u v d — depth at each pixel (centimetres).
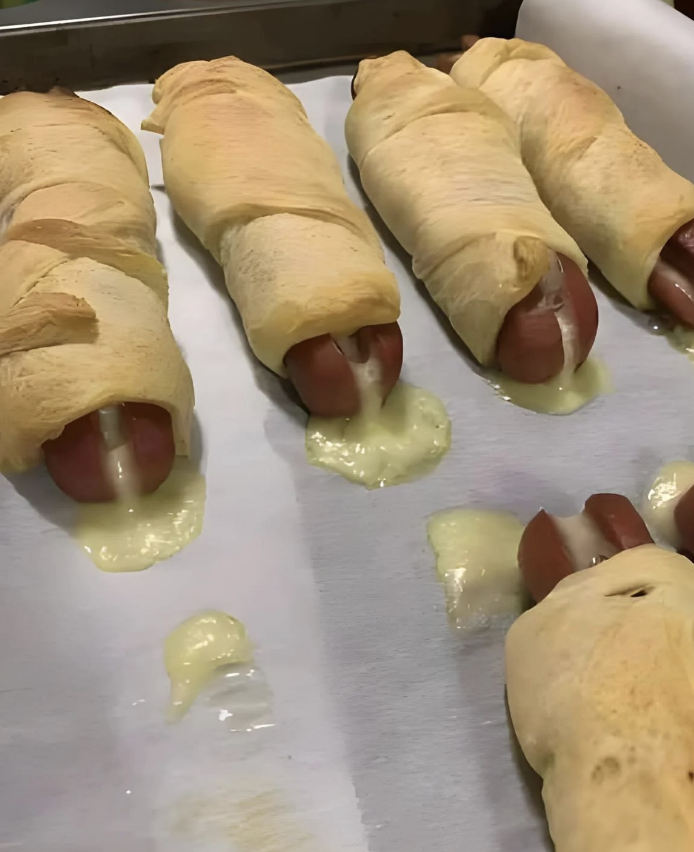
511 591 17
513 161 23
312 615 16
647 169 22
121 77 27
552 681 14
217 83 23
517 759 14
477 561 17
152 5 27
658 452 19
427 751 14
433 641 16
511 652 15
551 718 13
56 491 17
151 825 13
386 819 14
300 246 19
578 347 20
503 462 19
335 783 14
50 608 16
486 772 14
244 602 16
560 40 28
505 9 30
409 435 19
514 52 26
